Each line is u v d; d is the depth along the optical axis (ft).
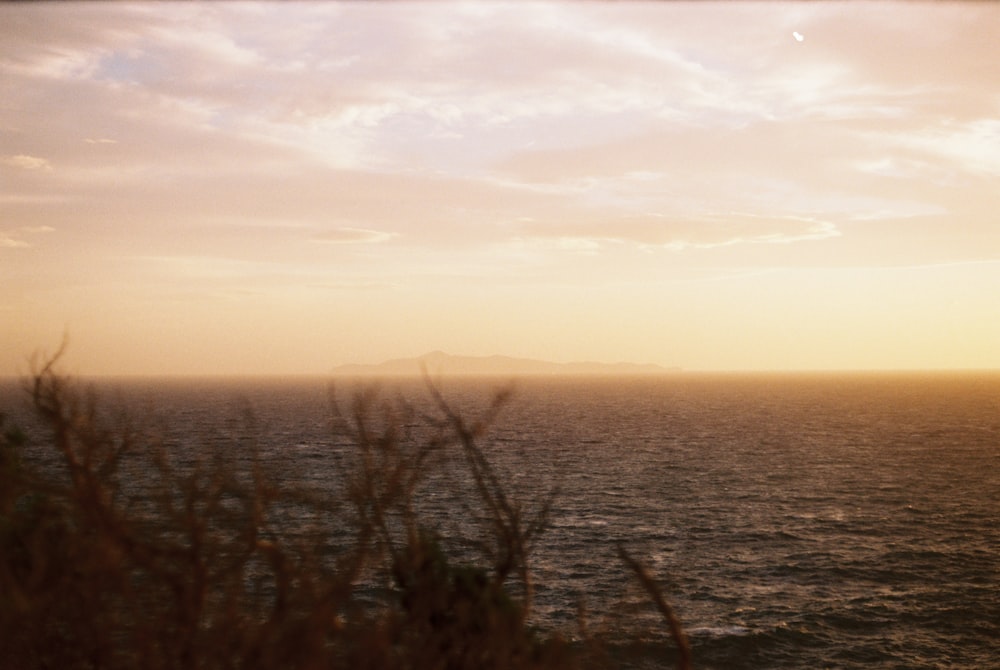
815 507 197.06
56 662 14.26
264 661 13.44
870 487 228.84
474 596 14.82
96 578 14.24
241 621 14.34
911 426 450.30
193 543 14.02
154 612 14.38
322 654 13.51
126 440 15.01
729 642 103.19
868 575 135.95
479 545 16.28
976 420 496.23
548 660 14.75
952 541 161.07
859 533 167.73
